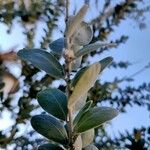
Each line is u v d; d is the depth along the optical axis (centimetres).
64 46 20
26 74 41
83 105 21
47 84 42
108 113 20
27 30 45
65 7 19
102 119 20
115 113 20
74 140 20
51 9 44
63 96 21
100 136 44
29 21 44
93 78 18
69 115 20
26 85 42
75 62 20
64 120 20
